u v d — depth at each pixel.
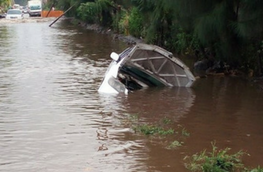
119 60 14.20
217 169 7.31
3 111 11.16
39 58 21.20
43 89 13.88
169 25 22.58
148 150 8.33
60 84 14.70
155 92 13.52
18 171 7.34
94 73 16.88
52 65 18.95
